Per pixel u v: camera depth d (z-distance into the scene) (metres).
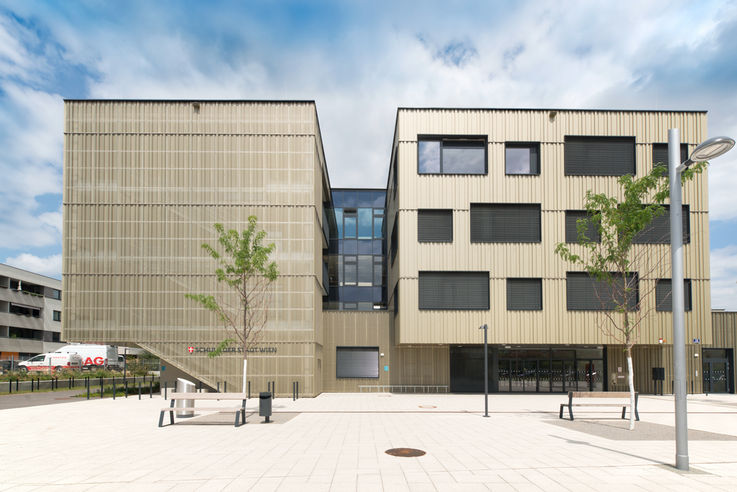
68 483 7.04
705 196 24.89
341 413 16.41
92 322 23.44
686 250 24.55
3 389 24.59
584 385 26.20
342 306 31.95
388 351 27.86
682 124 25.39
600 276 13.86
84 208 24.03
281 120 24.80
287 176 24.50
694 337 24.02
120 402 19.91
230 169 24.47
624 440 10.86
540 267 24.38
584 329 23.95
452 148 25.27
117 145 24.41
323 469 7.89
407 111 25.16
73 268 23.67
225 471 7.75
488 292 24.23
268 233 24.19
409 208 24.70
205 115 24.72
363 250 32.53
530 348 26.58
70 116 24.42
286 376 23.44
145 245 23.91
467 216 24.62
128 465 8.18
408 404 19.89
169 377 26.20
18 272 53.09
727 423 14.52
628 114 25.28
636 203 13.02
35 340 55.66
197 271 23.83
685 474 7.63
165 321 23.52
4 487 6.84
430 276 24.39
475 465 8.20
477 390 26.80
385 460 8.59
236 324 23.59
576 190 24.91
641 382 26.20
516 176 24.88
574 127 25.16
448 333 23.89
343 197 32.91
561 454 9.18
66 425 13.23
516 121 25.16
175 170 24.38
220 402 21.22
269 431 12.15
